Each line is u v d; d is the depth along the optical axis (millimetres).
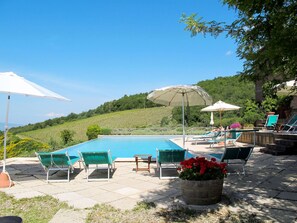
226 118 24938
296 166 7566
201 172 4461
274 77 5383
